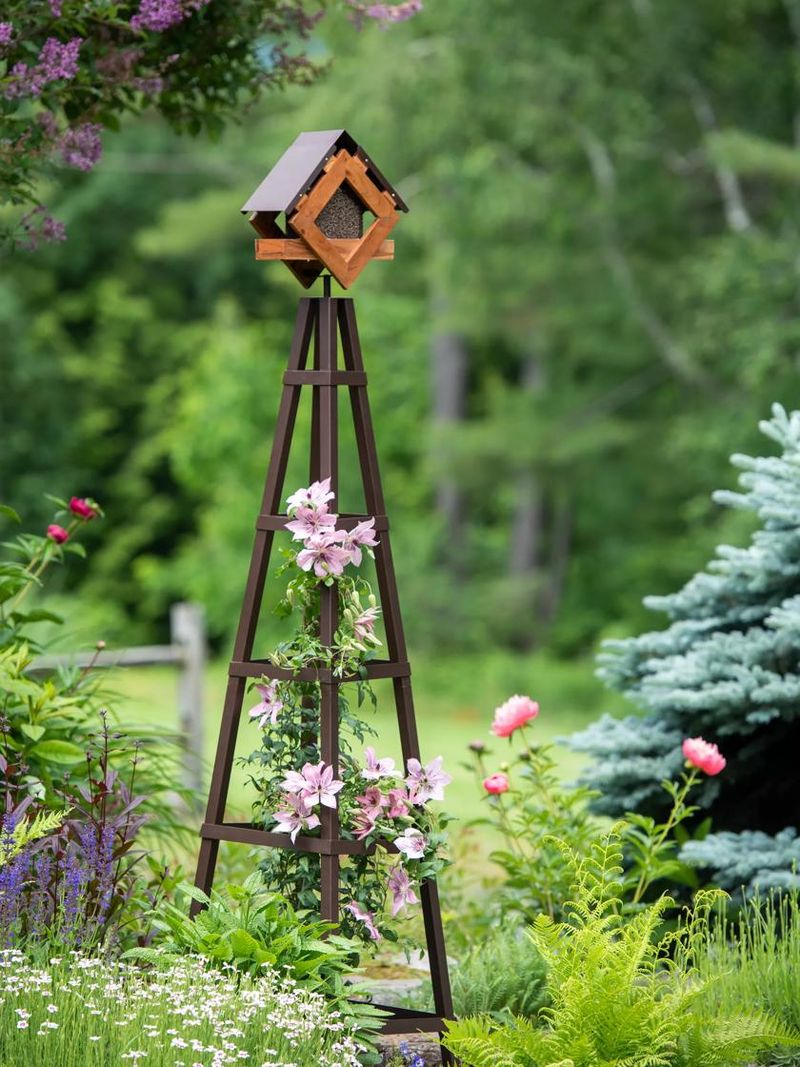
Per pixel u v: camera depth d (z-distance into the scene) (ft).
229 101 20.76
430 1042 15.70
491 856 19.85
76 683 19.95
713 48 61.46
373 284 73.10
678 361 64.39
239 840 15.96
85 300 86.38
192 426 78.84
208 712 58.29
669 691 20.97
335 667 15.61
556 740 21.63
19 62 17.51
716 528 64.39
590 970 14.66
